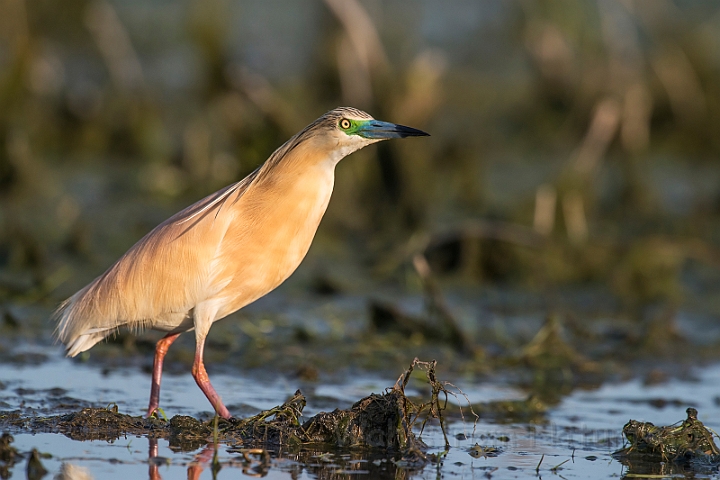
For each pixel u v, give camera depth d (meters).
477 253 15.41
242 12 26.23
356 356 11.87
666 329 13.05
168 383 10.58
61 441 8.39
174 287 8.95
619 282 15.20
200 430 8.74
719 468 8.52
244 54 22.58
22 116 18.42
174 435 8.66
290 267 9.29
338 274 15.10
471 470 8.15
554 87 22.16
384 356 11.92
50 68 20.59
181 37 24.70
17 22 20.08
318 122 9.23
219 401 8.98
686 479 8.17
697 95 21.83
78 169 18.81
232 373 11.12
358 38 18.66
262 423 8.74
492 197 18.28
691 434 8.83
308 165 9.21
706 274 15.78
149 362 11.38
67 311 9.28
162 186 17.86
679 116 21.70
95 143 19.94
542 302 14.65
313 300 14.18
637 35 23.55
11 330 12.23
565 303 14.69
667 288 15.12
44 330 12.41
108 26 21.91
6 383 10.21
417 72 18.23
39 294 13.62
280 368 11.35
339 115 9.22
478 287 15.05
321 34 21.16
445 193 18.00
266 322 12.95
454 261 15.53
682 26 22.89
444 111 22.23
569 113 21.88
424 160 17.31
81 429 8.70
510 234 15.50
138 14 25.73
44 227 16.03
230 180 17.47
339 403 10.03
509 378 11.49
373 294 14.61
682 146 21.61
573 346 12.81
